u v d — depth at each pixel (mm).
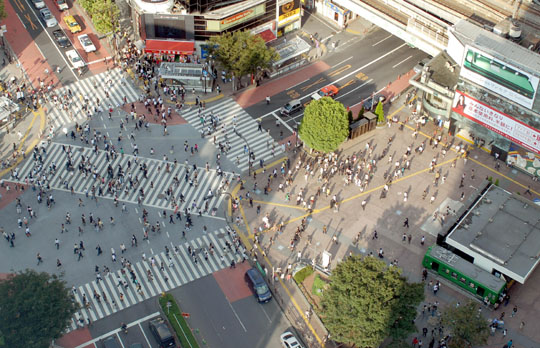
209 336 95000
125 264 103688
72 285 101500
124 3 149875
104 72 139125
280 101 132125
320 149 114625
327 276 101812
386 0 131125
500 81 109812
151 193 115000
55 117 129500
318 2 151000
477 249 99500
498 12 119812
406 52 141750
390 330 87125
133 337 94750
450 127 123250
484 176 117000
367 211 111812
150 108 130000
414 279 102188
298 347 91938
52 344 93500
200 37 138125
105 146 123438
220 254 105750
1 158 121875
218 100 132625
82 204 113125
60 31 148125
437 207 112062
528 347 93438
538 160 114188
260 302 98750
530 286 100875
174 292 100625
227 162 120250
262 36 141000
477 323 87125
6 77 137875
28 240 108062
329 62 140375
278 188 115688
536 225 103125
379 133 125125
